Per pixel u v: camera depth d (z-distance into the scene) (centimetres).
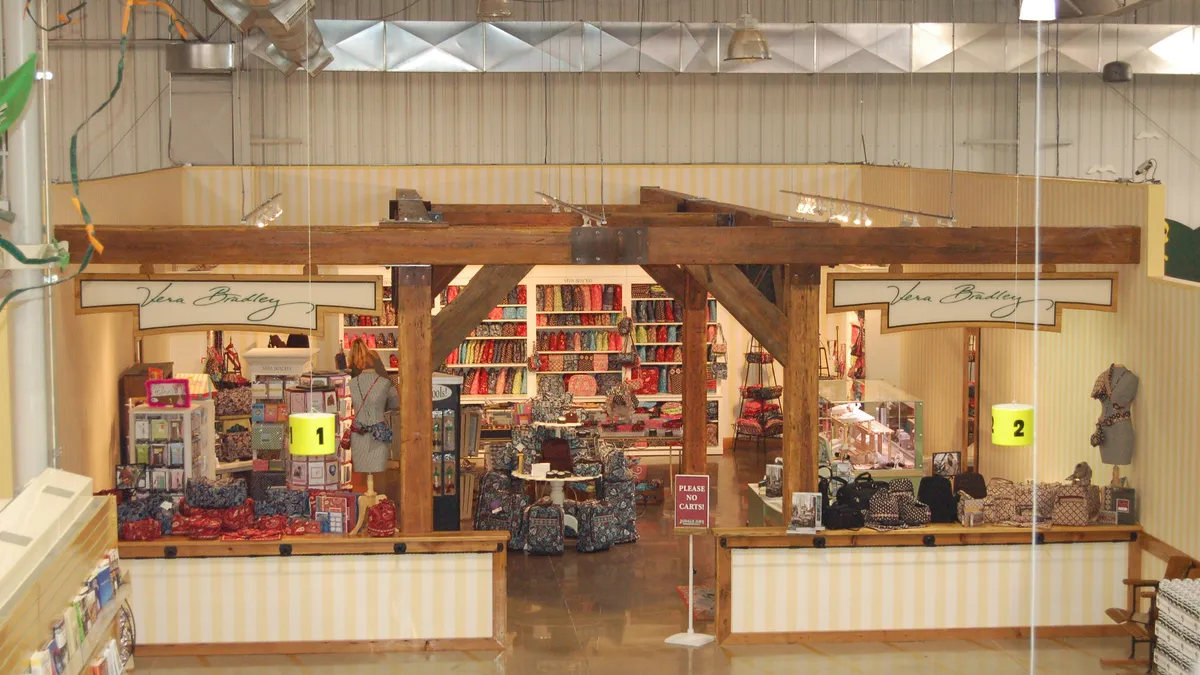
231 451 1436
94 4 1869
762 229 1040
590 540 1371
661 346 1862
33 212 833
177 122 1916
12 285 815
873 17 1959
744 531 1057
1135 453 1095
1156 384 1058
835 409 1379
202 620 1031
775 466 1269
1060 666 1000
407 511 1057
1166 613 919
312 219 1822
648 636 1087
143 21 1895
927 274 1059
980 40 1791
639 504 1599
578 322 1850
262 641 1036
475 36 1759
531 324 1830
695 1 1941
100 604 736
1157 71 1784
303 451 932
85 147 1889
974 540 1067
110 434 1324
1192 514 1002
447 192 1830
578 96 1975
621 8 1931
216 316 1016
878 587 1067
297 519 1066
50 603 643
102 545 773
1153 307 1061
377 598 1041
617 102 1981
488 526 1396
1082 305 1075
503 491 1402
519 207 1524
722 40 1781
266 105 1934
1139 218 1077
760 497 1278
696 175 1866
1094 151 1978
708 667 1008
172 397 1205
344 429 1327
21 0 816
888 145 2012
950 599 1072
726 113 1994
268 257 1016
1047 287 1073
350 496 1065
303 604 1036
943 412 1581
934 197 1563
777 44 1780
